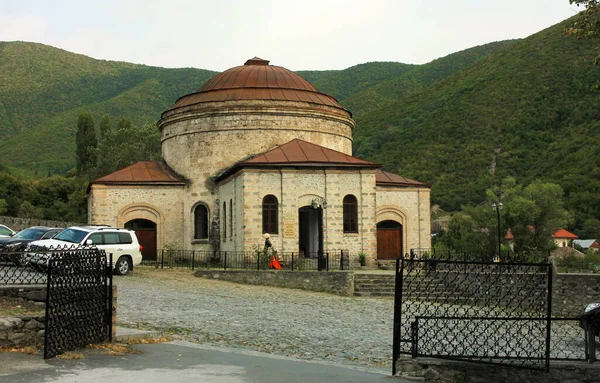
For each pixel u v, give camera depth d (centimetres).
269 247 3312
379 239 4138
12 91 19138
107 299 1325
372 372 1208
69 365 1096
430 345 1429
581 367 1122
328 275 2867
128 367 1113
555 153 8181
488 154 8638
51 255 1216
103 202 4019
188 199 4116
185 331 1581
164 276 2911
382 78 17012
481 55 15162
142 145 7556
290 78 4241
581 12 2186
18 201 8969
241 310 2028
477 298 1314
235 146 4003
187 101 4188
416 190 4222
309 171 3475
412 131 9800
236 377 1080
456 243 6450
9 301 1352
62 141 15688
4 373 1018
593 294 2422
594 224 7212
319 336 1664
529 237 6369
